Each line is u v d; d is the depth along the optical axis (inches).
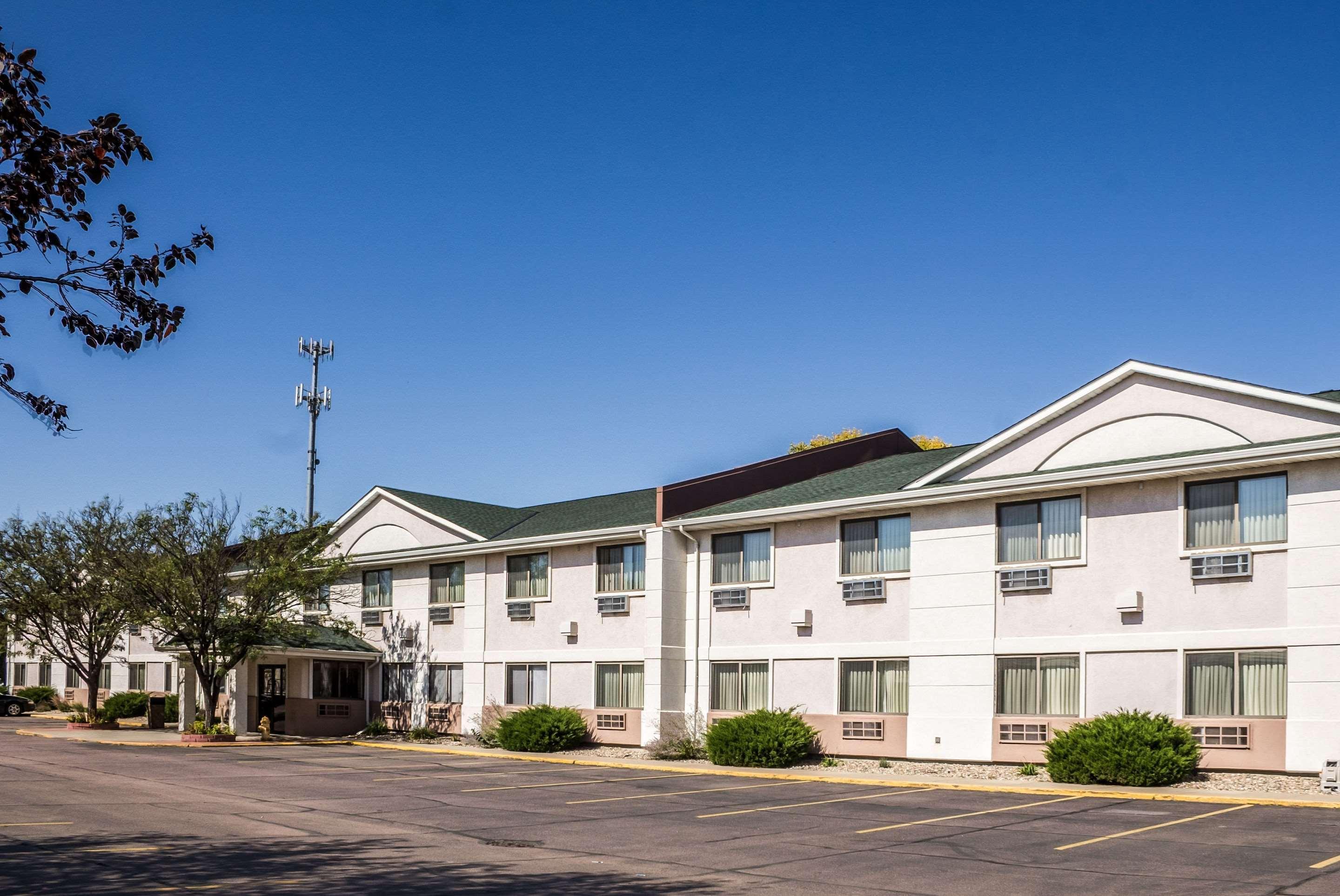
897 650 1082.1
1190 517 931.3
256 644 1438.2
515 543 1387.8
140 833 648.4
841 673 1122.0
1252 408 905.5
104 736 1444.4
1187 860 560.4
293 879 516.4
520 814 752.3
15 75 321.7
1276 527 886.4
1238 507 908.0
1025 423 1020.5
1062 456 1003.9
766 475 1349.7
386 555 1546.5
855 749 1095.0
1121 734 872.3
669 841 636.7
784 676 1163.3
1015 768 988.6
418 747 1338.6
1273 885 494.6
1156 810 745.0
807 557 1163.3
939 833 660.7
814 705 1136.2
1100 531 974.4
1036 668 999.0
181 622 1419.8
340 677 1550.2
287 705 1512.1
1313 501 865.5
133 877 515.5
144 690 2059.5
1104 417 984.9
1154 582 938.7
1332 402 853.8
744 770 1041.5
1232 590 899.4
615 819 725.9
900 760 1064.2
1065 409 1002.7
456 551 1457.9
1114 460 973.2
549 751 1254.9
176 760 1123.3
